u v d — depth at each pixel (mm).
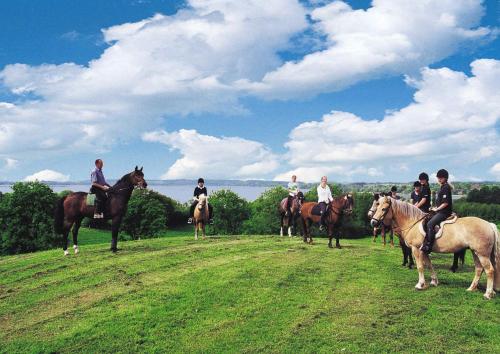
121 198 18406
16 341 9500
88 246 22406
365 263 15781
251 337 9195
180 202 89750
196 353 8609
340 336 9047
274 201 68438
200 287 12789
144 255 17906
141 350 8859
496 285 11234
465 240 11195
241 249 19219
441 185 11961
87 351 8906
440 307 10484
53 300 12336
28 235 47469
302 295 11836
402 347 8477
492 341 8672
